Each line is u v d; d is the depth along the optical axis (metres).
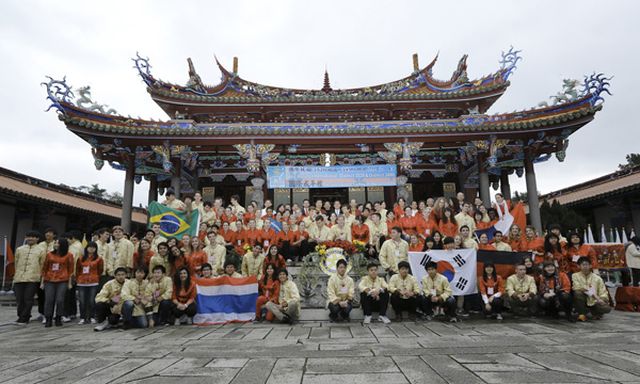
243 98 23.70
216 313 10.66
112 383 5.18
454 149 25.19
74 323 11.17
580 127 18.97
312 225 15.05
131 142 19.34
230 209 16.12
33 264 11.02
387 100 23.55
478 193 24.55
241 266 12.43
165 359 6.39
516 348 6.92
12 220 22.34
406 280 10.84
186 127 20.17
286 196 25.17
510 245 13.00
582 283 10.34
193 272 11.43
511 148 20.66
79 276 11.20
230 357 6.47
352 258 12.56
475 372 5.44
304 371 5.59
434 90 24.73
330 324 10.26
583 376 5.21
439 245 12.12
